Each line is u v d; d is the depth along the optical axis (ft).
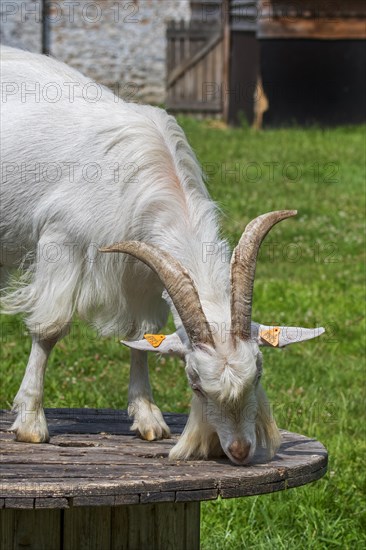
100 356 39.45
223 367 18.60
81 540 19.60
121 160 22.61
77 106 23.90
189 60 105.91
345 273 52.31
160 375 37.68
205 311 19.63
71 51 110.11
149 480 18.60
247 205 63.62
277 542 25.26
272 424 20.40
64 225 23.13
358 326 44.14
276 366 38.86
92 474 19.13
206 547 25.31
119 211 22.45
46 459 20.66
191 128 95.91
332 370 38.91
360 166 77.41
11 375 35.91
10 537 19.30
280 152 82.02
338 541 25.64
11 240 24.80
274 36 98.12
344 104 99.81
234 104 103.65
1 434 23.41
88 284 23.20
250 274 19.26
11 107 24.53
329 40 98.73
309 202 66.18
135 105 24.12
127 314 23.70
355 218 63.26
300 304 46.11
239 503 27.32
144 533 20.04
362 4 98.89
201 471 19.44
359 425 33.35
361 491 28.30
